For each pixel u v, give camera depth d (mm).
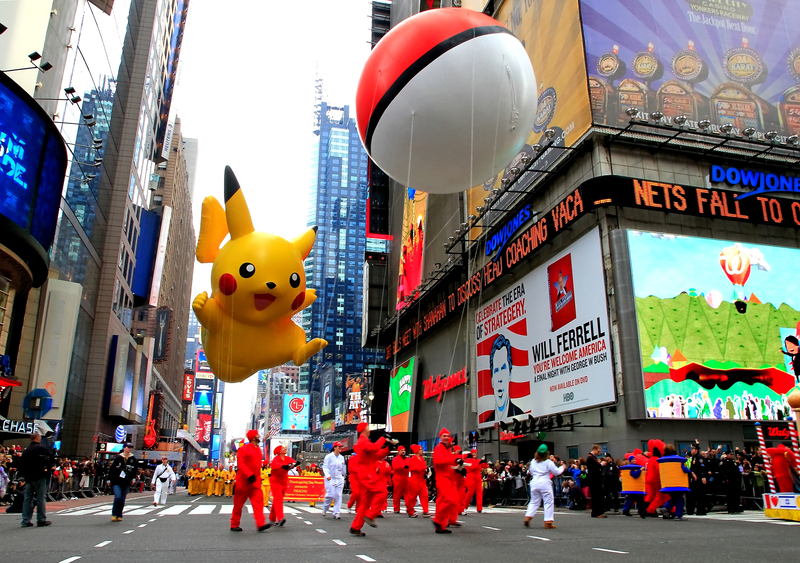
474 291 37469
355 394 81062
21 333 37500
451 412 41750
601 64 27219
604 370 24797
